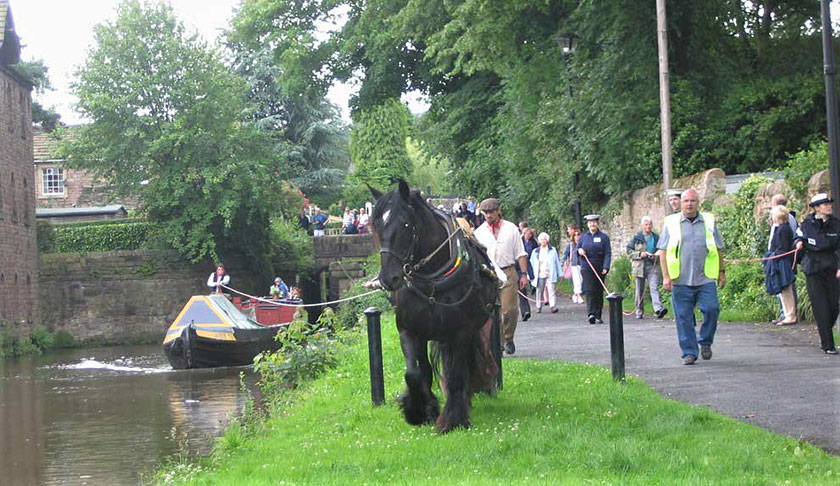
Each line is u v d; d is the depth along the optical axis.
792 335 16.70
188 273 51.25
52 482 13.30
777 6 32.28
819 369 12.60
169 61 50.00
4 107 44.06
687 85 28.36
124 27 49.84
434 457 8.88
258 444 11.34
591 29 29.20
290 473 8.91
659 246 13.73
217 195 49.94
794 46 31.67
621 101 28.38
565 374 13.23
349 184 82.69
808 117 28.23
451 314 9.63
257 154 51.06
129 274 50.59
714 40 30.34
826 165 19.72
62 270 49.88
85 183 64.38
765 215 20.84
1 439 17.67
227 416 17.81
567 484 7.39
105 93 49.44
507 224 14.46
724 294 22.08
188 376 28.88
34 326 46.50
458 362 9.88
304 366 18.19
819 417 9.59
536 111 33.78
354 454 9.46
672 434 8.98
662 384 12.01
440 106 44.31
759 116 28.00
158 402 22.28
